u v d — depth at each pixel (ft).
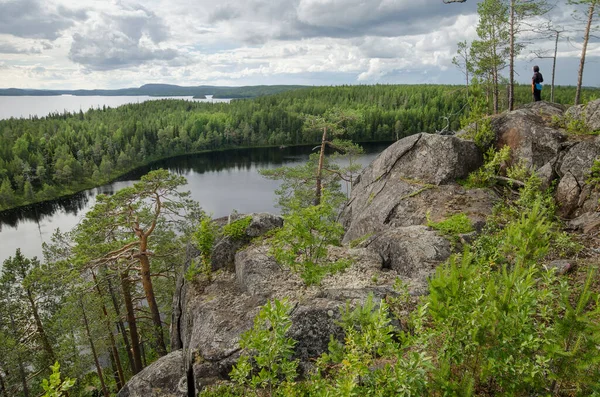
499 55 79.41
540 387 13.41
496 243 29.45
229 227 38.58
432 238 33.68
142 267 64.28
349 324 18.10
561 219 37.68
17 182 309.42
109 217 60.44
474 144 50.06
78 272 58.65
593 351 12.22
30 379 83.46
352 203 60.08
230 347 24.66
